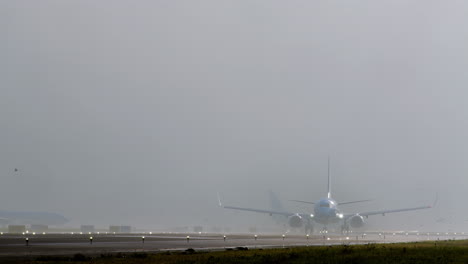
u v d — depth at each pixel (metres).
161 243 95.38
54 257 60.72
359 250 71.31
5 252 68.44
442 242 98.56
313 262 56.84
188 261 57.34
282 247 87.94
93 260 58.22
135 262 56.16
